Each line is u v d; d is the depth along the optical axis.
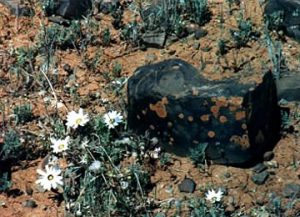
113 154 5.49
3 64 6.38
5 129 5.80
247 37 6.56
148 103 5.51
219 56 6.43
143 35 6.57
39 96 6.11
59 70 6.33
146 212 5.19
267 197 5.33
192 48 6.53
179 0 6.81
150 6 6.89
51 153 5.57
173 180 5.45
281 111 5.86
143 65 6.18
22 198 5.35
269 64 6.35
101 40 6.61
